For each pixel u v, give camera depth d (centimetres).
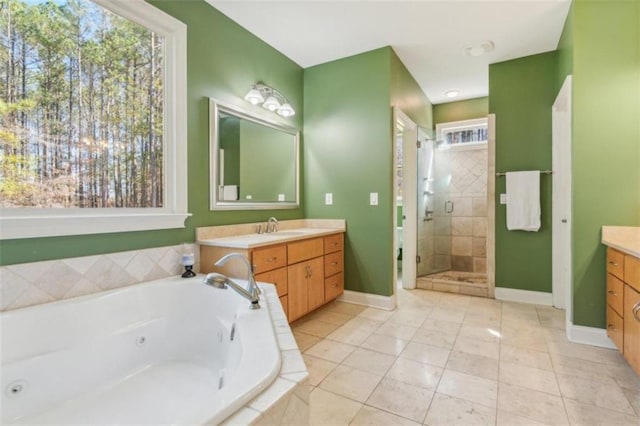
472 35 296
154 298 196
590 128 235
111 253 190
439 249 462
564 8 253
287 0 245
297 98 353
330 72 347
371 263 326
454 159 480
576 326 241
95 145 187
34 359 146
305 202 364
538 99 333
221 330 184
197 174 243
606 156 231
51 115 169
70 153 176
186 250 231
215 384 167
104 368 169
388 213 317
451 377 192
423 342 241
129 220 196
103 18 189
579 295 240
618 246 203
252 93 283
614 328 214
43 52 166
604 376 192
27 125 161
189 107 235
